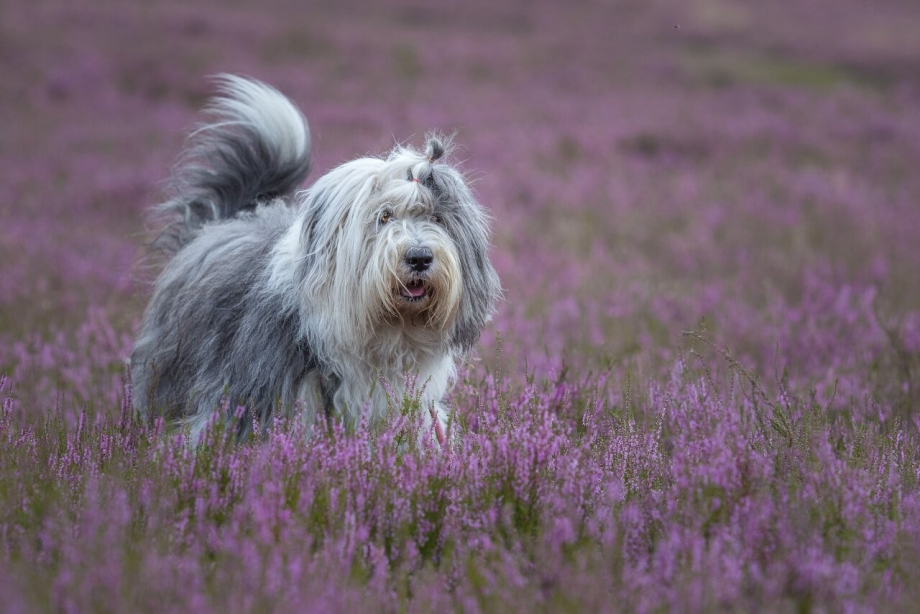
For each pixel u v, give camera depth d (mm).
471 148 25422
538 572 5258
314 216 7254
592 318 12703
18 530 5688
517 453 6305
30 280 13891
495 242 16969
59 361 10547
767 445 7156
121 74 34406
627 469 6746
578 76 38375
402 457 6508
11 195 19969
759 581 5051
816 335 11438
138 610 4688
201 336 7949
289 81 34281
